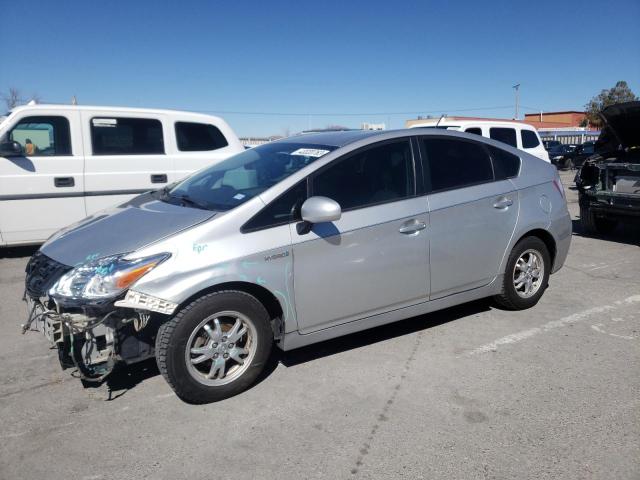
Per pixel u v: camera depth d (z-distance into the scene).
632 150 8.00
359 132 4.12
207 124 8.23
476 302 5.04
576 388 3.40
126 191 7.54
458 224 4.06
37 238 7.08
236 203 3.38
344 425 3.02
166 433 2.96
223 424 3.04
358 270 3.61
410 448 2.80
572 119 65.62
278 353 3.97
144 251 3.04
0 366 3.83
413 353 3.94
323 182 3.54
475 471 2.61
